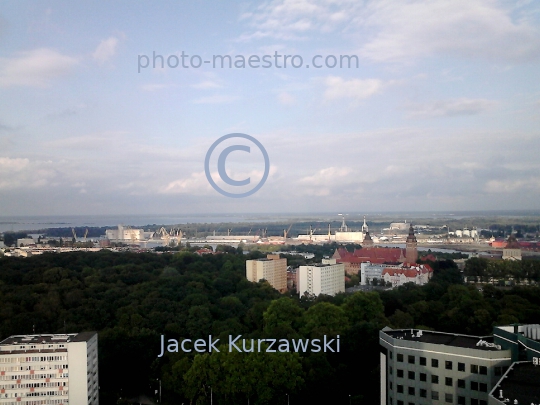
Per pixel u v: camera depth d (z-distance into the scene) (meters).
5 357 135.50
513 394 78.00
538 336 109.81
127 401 152.12
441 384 109.81
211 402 143.62
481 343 110.62
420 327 182.38
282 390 141.12
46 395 137.25
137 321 190.62
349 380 150.38
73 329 185.38
